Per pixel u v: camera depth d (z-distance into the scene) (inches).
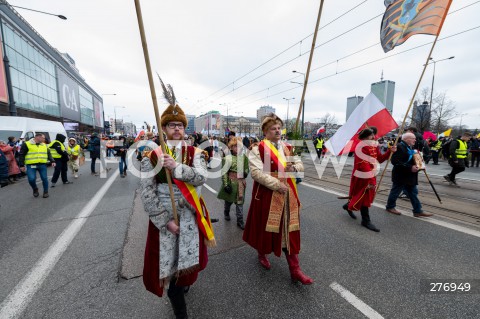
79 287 89.7
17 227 147.3
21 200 210.8
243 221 157.2
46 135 446.3
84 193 235.1
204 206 72.6
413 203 162.4
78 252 115.6
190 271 66.1
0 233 138.6
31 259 109.5
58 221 157.3
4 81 780.6
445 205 186.9
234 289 88.7
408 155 154.3
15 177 318.3
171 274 65.0
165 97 68.8
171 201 63.6
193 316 75.5
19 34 904.3
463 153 254.8
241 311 77.8
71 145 327.9
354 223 151.9
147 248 66.5
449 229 140.6
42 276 96.3
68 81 1483.8
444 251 115.3
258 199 94.8
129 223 152.9
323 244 123.5
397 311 77.5
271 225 89.7
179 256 63.6
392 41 147.8
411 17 137.3
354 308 79.0
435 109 893.8
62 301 82.4
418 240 126.9
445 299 82.8
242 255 113.8
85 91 1915.6
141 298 84.0
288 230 88.8
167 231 64.4
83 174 359.3
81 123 1761.8
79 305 80.5
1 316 75.7
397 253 113.9
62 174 284.7
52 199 213.5
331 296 84.7
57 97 1288.1
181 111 69.1
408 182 159.0
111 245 122.6
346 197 207.8
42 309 78.7
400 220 155.6
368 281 93.0
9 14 832.3
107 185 274.2
